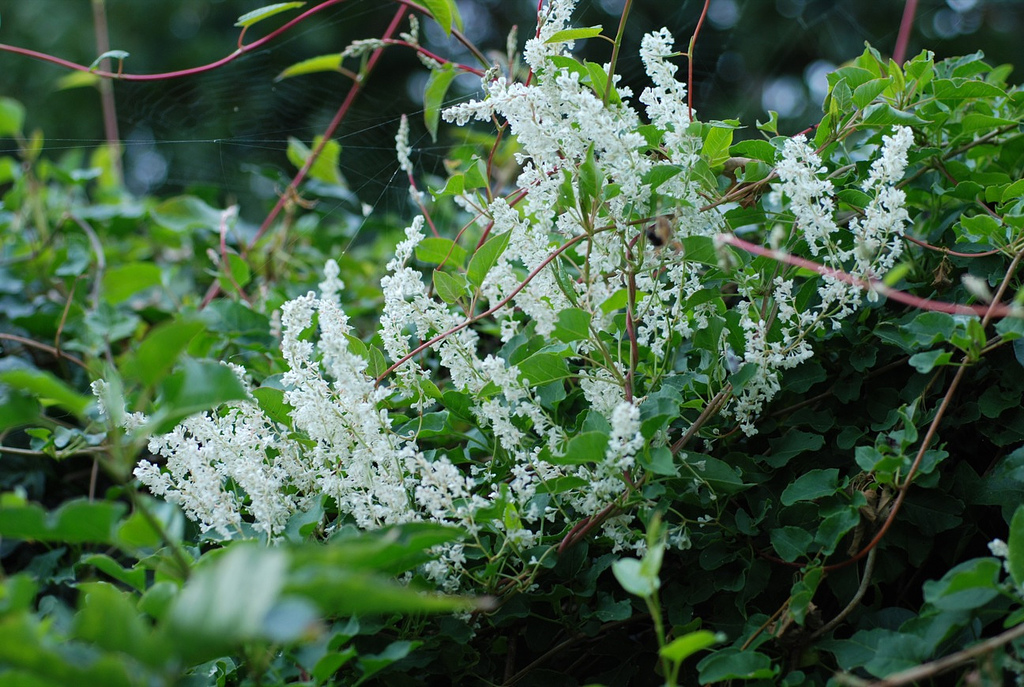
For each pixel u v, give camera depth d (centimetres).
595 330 165
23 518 148
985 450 172
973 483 166
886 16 596
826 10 602
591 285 169
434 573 160
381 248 231
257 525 162
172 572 155
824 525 162
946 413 171
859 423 173
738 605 164
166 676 142
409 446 163
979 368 171
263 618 140
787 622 159
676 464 165
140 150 571
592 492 164
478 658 164
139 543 151
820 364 173
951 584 152
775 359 164
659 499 165
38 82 605
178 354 147
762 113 577
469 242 201
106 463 149
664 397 163
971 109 180
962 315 165
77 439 175
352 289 215
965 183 173
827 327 174
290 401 164
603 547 169
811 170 163
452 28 188
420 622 162
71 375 209
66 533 149
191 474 167
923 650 155
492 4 631
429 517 166
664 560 170
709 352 169
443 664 163
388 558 151
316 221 230
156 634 140
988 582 152
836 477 164
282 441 168
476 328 194
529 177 167
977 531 167
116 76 197
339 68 210
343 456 164
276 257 222
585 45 540
